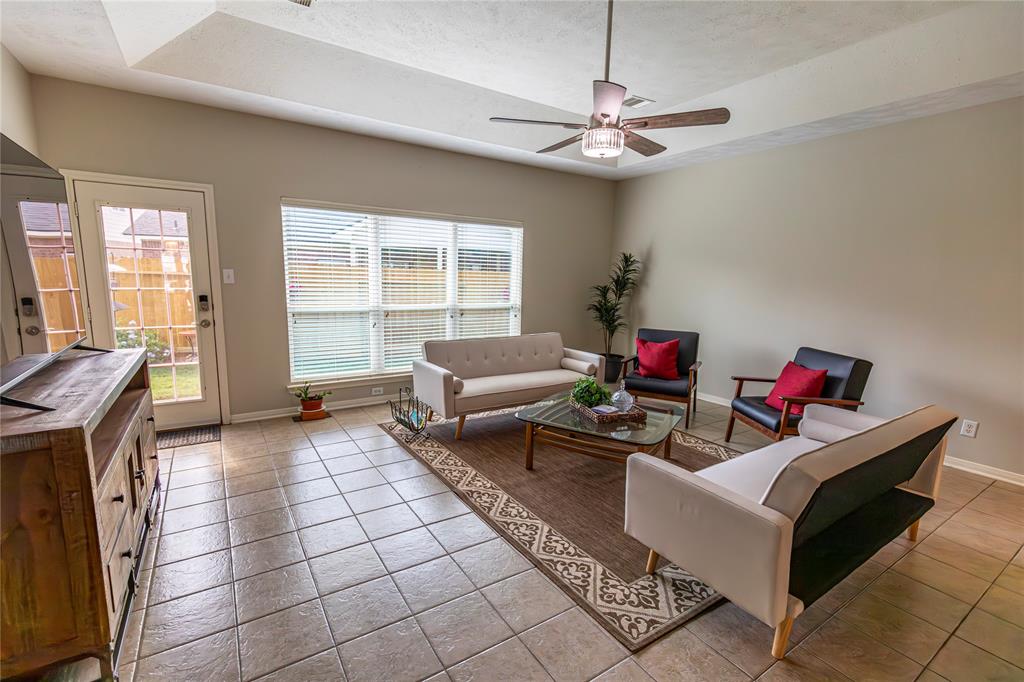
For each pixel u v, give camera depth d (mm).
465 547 2305
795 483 1532
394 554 2236
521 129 4602
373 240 4555
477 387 3855
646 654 1678
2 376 1578
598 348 6414
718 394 5051
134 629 1736
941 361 3430
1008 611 1938
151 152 3445
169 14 2656
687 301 5305
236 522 2486
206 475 3033
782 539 1488
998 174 3096
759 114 3820
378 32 2945
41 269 1916
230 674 1557
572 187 5797
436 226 4938
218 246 3775
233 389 3992
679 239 5340
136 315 3539
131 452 2014
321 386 4379
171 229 3586
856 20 2852
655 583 2059
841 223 3918
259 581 2021
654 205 5617
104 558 1494
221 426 3928
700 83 3836
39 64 2898
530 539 2385
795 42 3135
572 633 1769
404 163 4559
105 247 3365
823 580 1641
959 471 3334
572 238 5906
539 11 2697
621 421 3025
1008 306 3113
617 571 2141
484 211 5145
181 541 2305
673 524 1863
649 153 3033
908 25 2930
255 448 3486
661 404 4895
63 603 1394
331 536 2373
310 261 4246
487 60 3320
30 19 2377
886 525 1996
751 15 2771
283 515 2564
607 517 2619
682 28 2908
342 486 2922
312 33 2957
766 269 4504
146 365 2547
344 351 4535
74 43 2645
